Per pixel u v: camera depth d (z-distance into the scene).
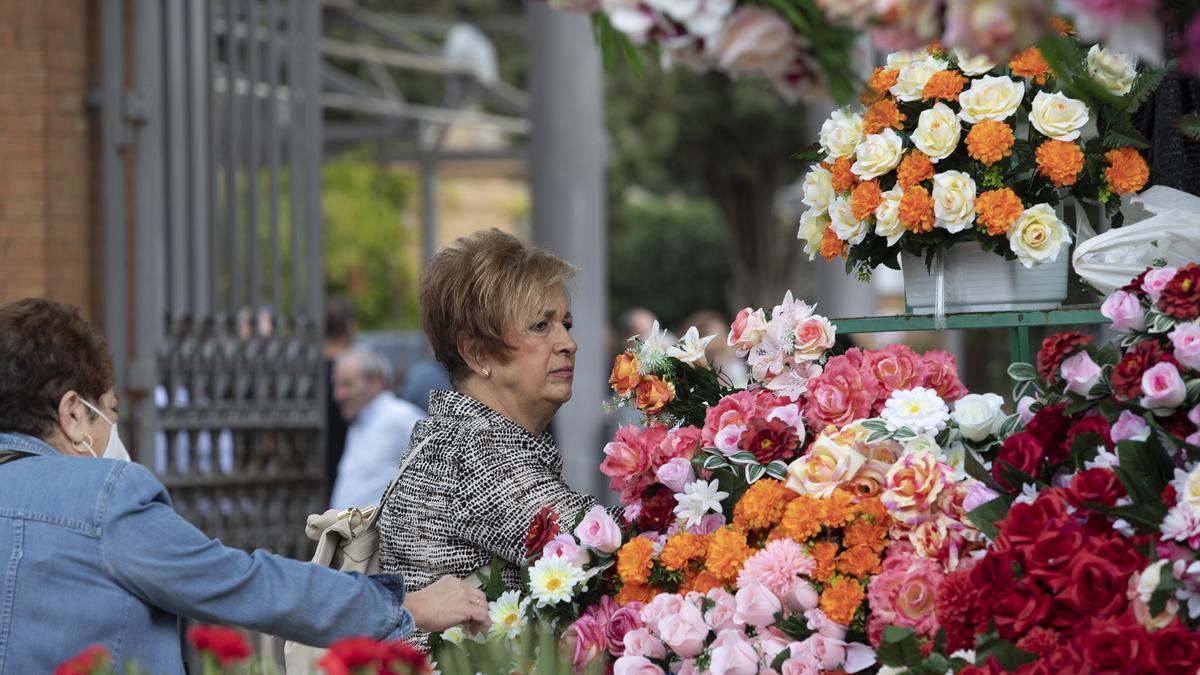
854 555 3.42
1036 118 3.89
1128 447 3.05
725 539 3.55
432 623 3.90
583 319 13.37
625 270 46.47
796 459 3.66
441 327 4.30
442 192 40.44
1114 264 3.81
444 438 4.20
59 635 3.50
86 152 9.25
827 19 2.50
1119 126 3.89
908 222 3.93
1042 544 2.90
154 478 3.72
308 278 9.88
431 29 34.34
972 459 3.38
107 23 8.90
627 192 41.38
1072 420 3.37
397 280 30.58
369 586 3.78
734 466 3.75
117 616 3.55
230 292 9.41
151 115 8.86
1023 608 2.89
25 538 3.53
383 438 9.95
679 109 36.66
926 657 3.06
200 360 9.05
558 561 3.81
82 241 9.23
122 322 8.85
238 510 9.22
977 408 3.53
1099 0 2.23
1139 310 3.30
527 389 4.26
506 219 43.06
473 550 4.10
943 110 3.95
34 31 9.06
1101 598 2.85
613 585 3.88
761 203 39.78
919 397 3.58
